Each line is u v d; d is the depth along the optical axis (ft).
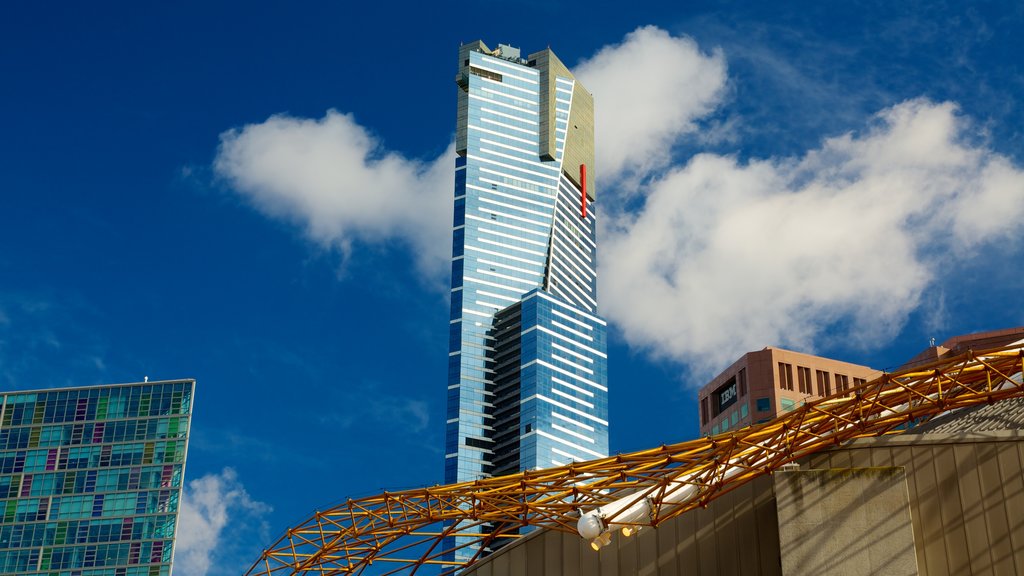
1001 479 202.28
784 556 196.34
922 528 202.49
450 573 240.73
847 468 210.59
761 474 218.38
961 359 241.55
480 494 262.47
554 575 225.97
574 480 254.27
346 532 287.07
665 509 225.35
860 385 233.96
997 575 196.24
